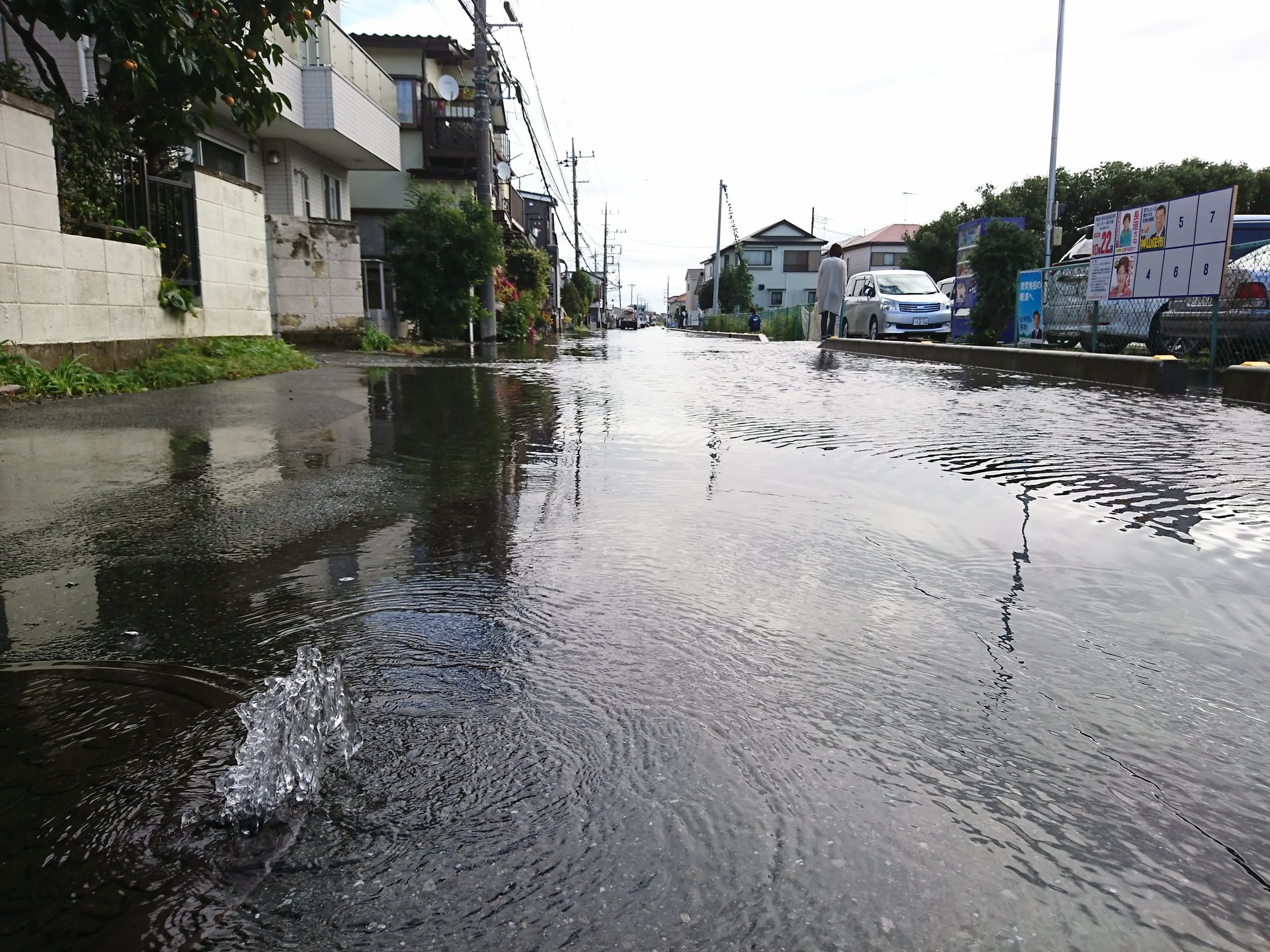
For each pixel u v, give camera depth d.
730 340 29.12
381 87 21.19
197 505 3.41
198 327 9.24
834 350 18.41
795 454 4.86
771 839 1.34
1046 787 1.52
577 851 1.29
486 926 1.14
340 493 3.67
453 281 17.94
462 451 4.78
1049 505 3.69
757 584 2.60
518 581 2.57
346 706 1.74
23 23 10.62
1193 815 1.44
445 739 1.61
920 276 20.11
